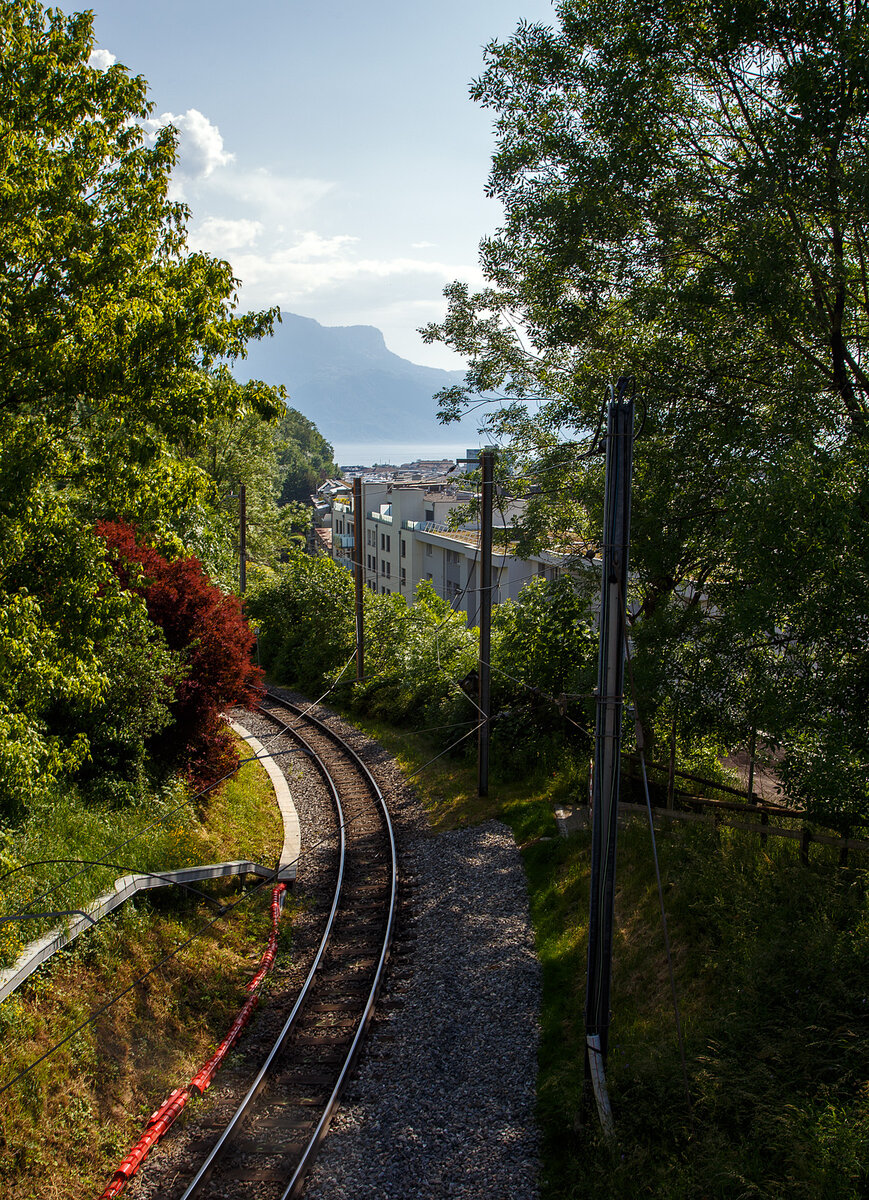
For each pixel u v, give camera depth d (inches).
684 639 465.7
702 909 400.5
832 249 459.2
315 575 1416.1
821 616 351.6
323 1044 376.5
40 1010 316.8
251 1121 321.1
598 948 304.8
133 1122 312.0
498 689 794.2
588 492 566.3
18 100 353.1
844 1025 288.4
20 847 379.9
